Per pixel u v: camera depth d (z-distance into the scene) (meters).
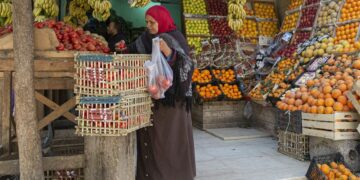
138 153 2.97
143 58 2.56
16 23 2.31
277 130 4.96
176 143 2.87
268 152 4.44
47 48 2.55
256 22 7.43
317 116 3.80
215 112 6.03
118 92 2.29
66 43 2.76
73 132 3.91
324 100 3.81
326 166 3.28
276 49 6.75
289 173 3.54
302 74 5.18
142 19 7.94
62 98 4.19
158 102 2.79
